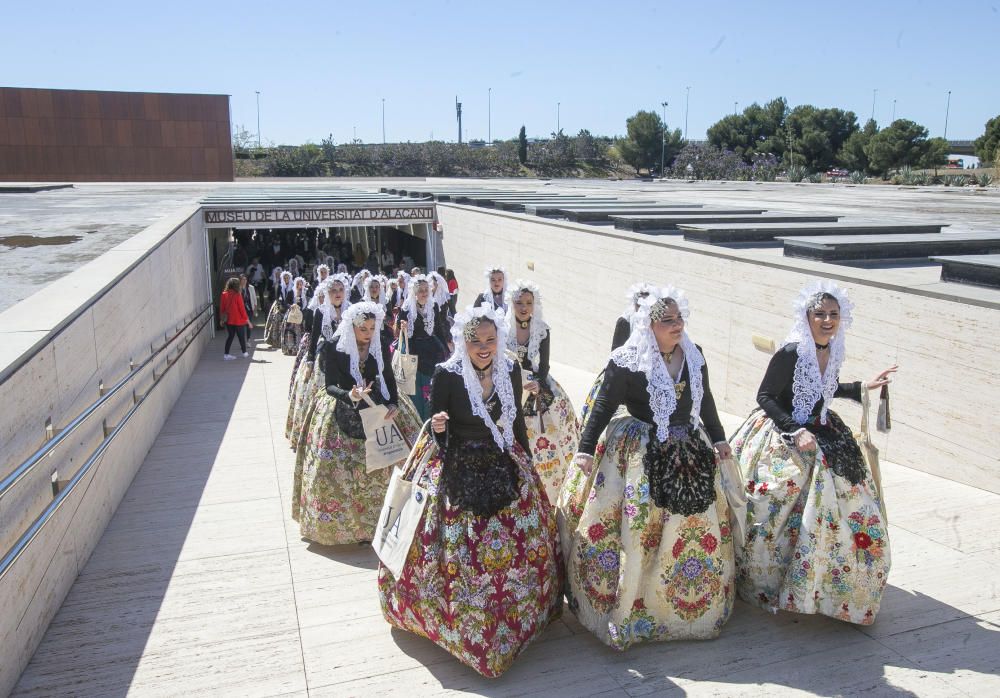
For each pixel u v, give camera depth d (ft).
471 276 58.80
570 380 36.76
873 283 21.50
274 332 49.08
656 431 12.26
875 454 13.15
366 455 15.75
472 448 12.16
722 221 36.78
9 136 127.54
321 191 95.35
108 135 130.93
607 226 40.06
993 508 17.56
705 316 29.60
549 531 12.72
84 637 12.97
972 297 18.66
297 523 18.10
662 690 11.39
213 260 62.23
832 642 12.49
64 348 15.23
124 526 17.93
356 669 12.04
